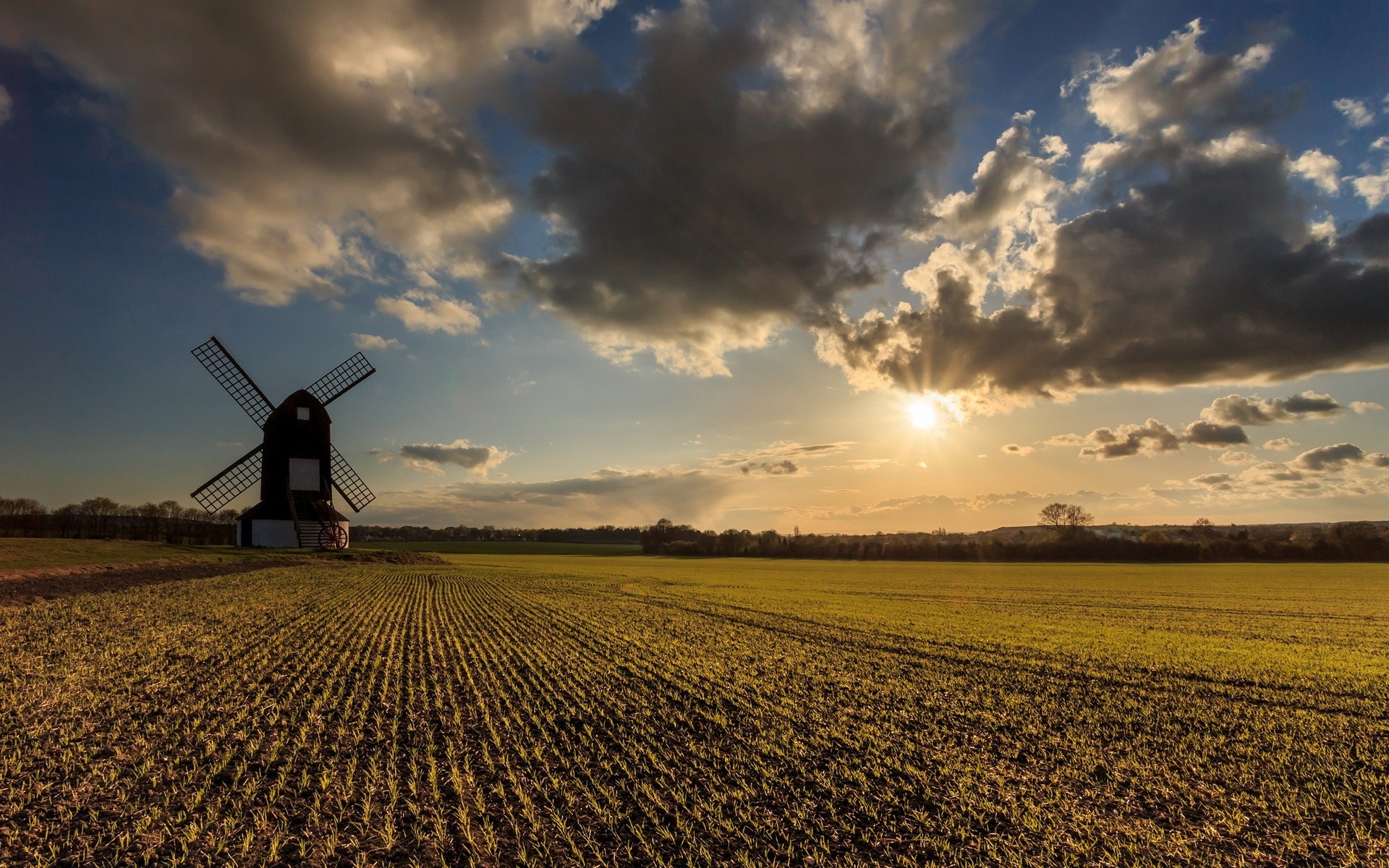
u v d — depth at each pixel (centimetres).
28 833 802
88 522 9225
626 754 1130
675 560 11931
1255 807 960
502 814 878
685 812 902
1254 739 1295
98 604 2855
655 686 1653
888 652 2258
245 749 1104
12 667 1677
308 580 4506
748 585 5656
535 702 1459
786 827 860
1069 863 781
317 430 6725
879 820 889
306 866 742
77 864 740
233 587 3788
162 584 3722
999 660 2131
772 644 2372
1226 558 11281
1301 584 6200
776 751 1155
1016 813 916
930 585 5931
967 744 1232
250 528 6438
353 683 1611
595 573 7044
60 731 1177
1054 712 1484
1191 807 955
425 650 2091
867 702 1538
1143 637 2762
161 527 9612
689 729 1287
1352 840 861
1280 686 1809
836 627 2900
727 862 766
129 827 826
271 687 1533
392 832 816
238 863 748
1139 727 1377
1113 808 947
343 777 998
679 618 3136
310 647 2052
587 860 765
